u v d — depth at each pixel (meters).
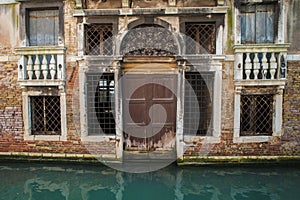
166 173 6.00
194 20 5.94
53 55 6.07
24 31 6.18
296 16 5.86
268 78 5.94
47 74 6.16
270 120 6.16
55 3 6.08
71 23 6.06
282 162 6.09
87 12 5.93
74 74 6.14
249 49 5.79
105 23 6.05
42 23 6.29
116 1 6.03
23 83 6.16
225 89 6.01
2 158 6.45
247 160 6.11
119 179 5.79
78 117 6.23
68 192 5.33
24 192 5.29
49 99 6.42
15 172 6.05
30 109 6.38
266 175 5.82
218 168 6.11
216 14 5.88
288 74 5.95
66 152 6.33
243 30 6.03
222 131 6.09
